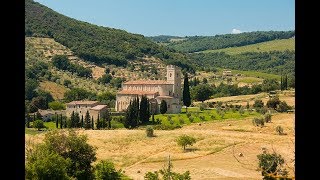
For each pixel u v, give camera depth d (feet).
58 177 132.98
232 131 288.51
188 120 365.61
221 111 382.63
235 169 193.26
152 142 264.93
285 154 177.27
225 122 330.13
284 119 308.81
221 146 242.37
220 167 199.62
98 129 329.72
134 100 361.92
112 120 375.66
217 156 226.58
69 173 154.10
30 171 127.24
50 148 152.66
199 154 232.53
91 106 393.09
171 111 426.10
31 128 285.84
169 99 428.97
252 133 274.16
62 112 399.85
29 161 131.23
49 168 129.59
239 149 230.07
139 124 363.97
